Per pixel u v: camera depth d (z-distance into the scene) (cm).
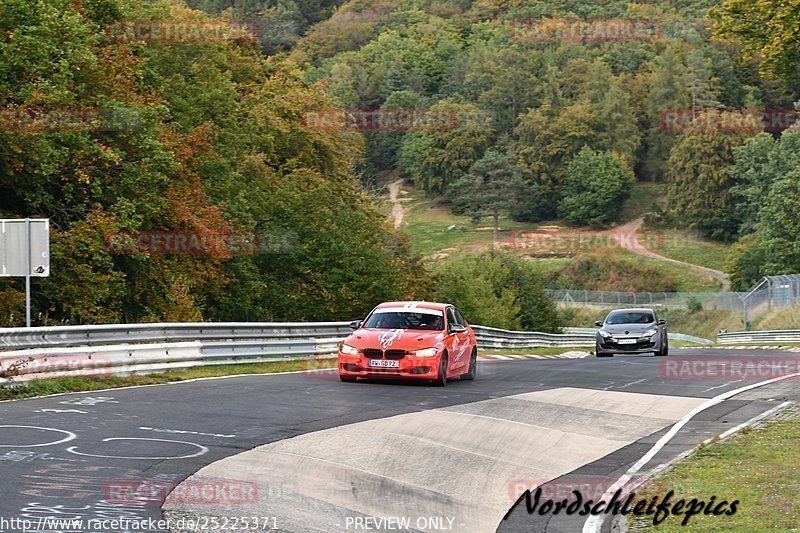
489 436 1463
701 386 2259
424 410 1681
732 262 11775
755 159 14412
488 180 17000
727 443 1431
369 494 1048
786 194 10544
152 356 2273
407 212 17750
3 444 1205
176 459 1158
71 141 3341
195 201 4053
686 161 15562
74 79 3575
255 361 2691
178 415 1525
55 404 1630
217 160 4759
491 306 7369
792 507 1016
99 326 2114
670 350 4838
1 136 3181
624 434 1564
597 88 18125
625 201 17050
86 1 3847
